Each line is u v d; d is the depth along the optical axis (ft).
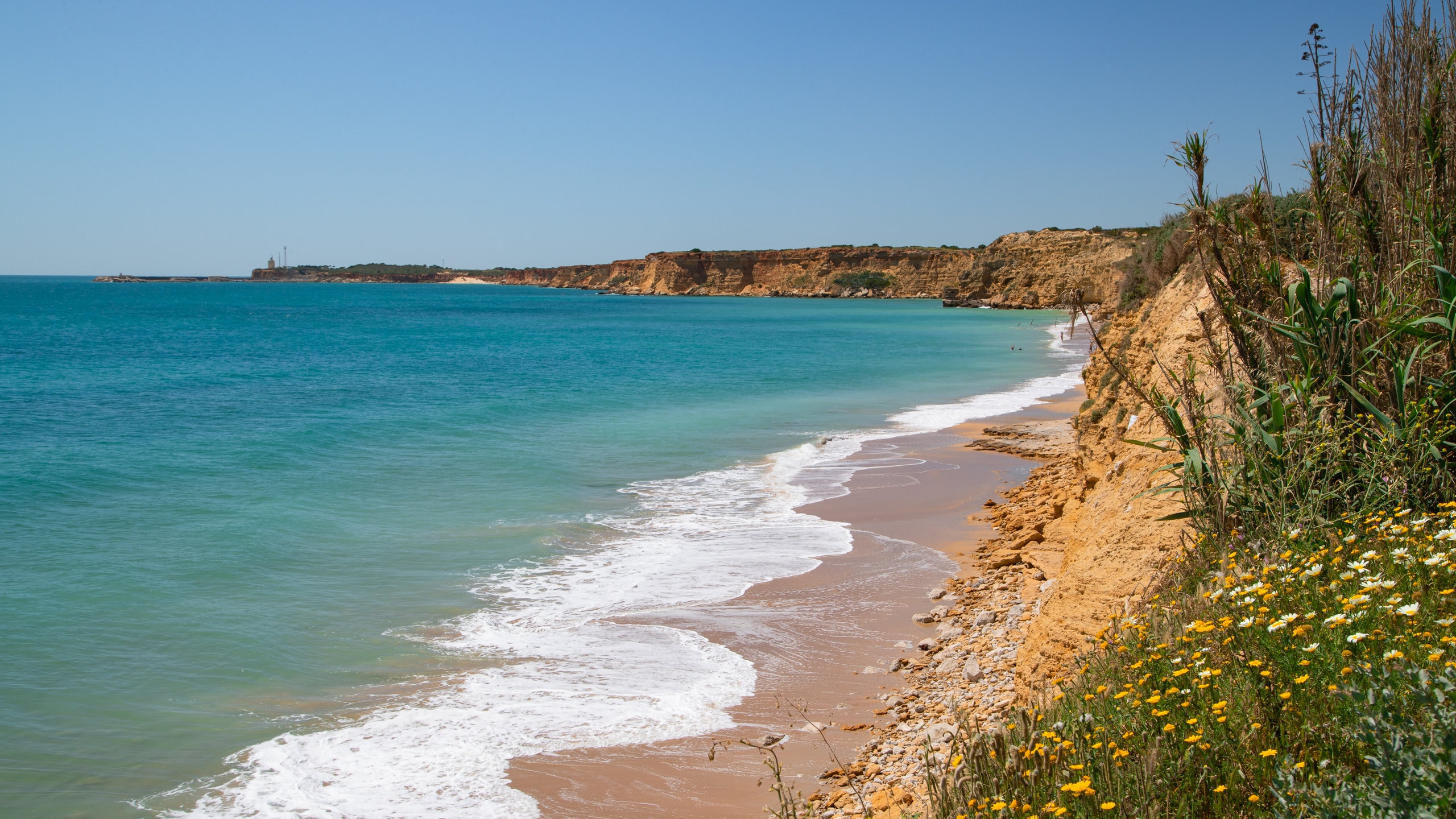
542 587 38.96
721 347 211.82
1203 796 10.67
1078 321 306.76
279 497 54.90
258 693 28.66
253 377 134.51
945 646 32.04
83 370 142.92
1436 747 8.86
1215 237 21.83
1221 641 13.41
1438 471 17.35
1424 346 18.43
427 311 461.37
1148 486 25.26
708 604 37.11
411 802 23.02
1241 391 21.09
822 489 59.11
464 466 65.46
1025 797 11.90
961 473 64.18
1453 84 19.43
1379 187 20.63
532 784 23.75
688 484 60.34
